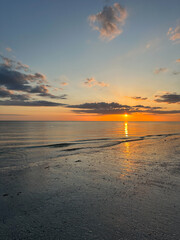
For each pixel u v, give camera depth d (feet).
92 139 101.04
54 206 17.20
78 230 12.92
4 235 12.32
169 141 82.48
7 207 17.02
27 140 95.30
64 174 29.04
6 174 29.25
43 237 12.06
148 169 32.07
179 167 33.55
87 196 19.72
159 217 14.80
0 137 114.62
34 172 30.45
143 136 119.96
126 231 12.75
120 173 29.43
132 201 18.24
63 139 101.35
